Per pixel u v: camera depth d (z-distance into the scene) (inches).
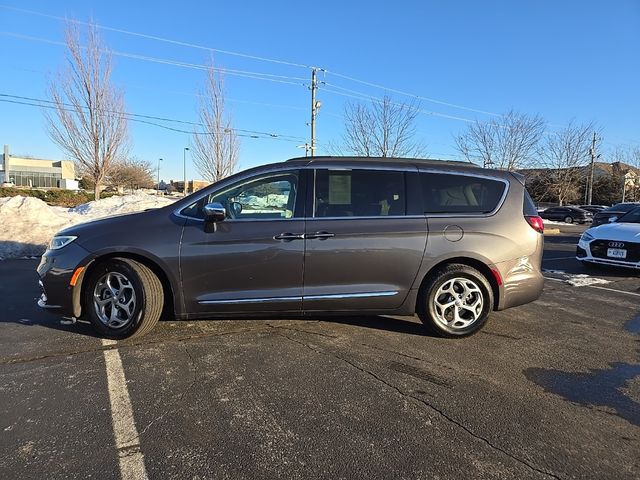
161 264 169.8
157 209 178.7
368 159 185.2
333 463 102.5
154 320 173.5
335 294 175.0
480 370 154.5
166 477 97.0
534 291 186.9
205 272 171.2
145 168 2787.9
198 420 119.9
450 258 179.0
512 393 138.0
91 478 96.3
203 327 192.9
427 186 182.9
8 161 2898.6
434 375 149.6
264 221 173.5
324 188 177.9
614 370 157.2
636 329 205.2
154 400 130.3
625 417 125.3
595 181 2085.4
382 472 99.6
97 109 767.7
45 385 138.8
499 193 187.0
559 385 144.3
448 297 181.6
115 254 173.6
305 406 128.0
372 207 178.2
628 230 349.4
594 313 231.3
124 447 107.7
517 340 185.5
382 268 175.9
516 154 1163.3
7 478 95.8
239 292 172.9
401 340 181.2
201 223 172.6
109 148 788.0
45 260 178.1
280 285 173.3
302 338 181.2
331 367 154.0
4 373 146.8
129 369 150.6
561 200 1648.6
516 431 116.9
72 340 176.4
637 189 2003.0
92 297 174.9
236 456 104.7
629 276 340.8
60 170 3272.6
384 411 125.7
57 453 104.9
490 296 181.8
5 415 121.3
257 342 176.1
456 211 182.2
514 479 97.8
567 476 99.0
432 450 108.0
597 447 110.3
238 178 177.8
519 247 183.3
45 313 212.8
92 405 127.2
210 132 979.3
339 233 173.3
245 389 137.6
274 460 103.3
